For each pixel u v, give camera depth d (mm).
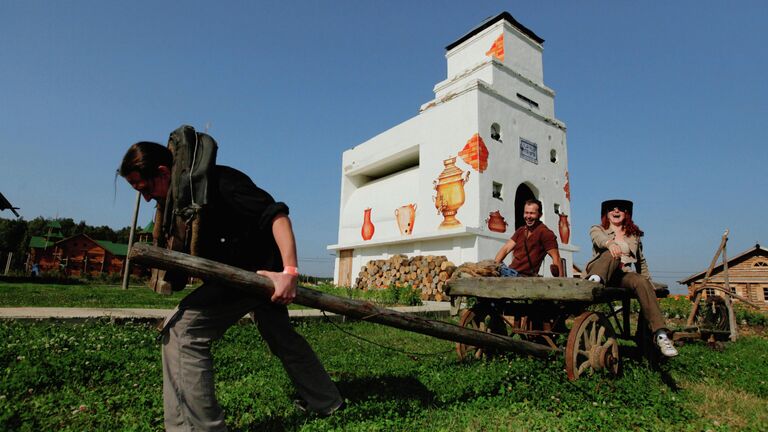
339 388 3455
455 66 19781
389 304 11211
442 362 4457
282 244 2201
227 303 2285
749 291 24328
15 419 2559
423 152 17406
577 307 4332
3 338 4250
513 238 5598
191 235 2156
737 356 5816
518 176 16625
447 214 15852
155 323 5988
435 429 2625
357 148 21766
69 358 3803
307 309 8109
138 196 16156
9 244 59625
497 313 4949
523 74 18172
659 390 3576
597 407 3004
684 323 12016
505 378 3662
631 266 4766
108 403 2914
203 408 2129
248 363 4168
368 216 20047
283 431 2572
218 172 2248
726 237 7883
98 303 8992
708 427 2775
